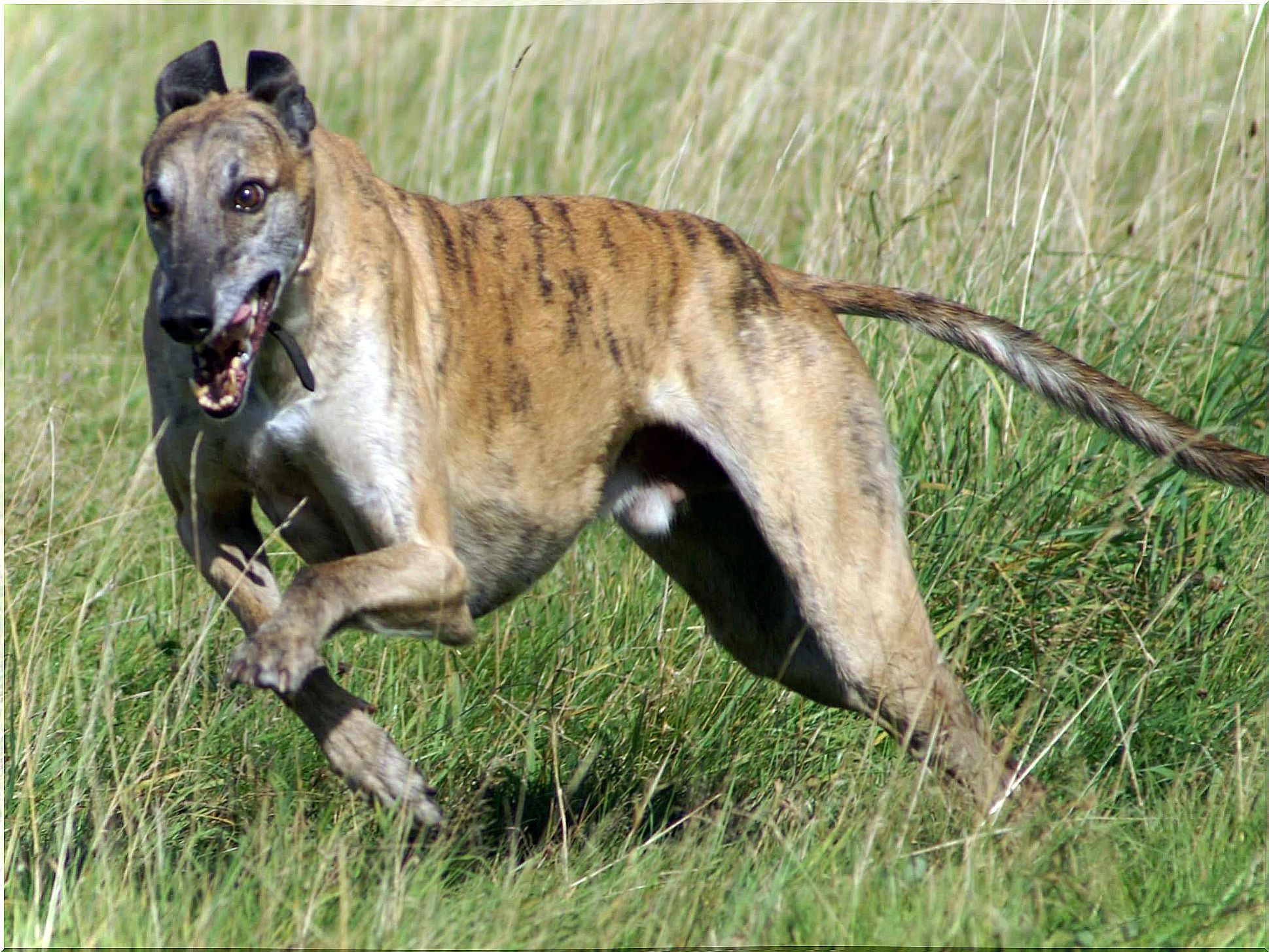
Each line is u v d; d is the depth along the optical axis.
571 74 14.48
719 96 13.23
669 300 7.88
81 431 11.66
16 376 11.82
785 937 5.85
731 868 6.73
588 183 12.45
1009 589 9.02
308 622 6.25
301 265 6.64
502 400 7.42
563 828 7.04
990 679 8.79
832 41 13.52
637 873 6.62
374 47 15.74
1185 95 12.23
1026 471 9.51
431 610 6.75
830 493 7.66
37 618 7.87
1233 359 9.98
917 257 11.09
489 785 7.95
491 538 7.60
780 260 12.49
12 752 7.38
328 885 6.23
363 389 6.78
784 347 7.77
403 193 7.39
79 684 7.62
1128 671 8.60
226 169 6.43
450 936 5.71
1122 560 9.15
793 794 7.78
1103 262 10.96
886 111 11.55
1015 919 5.80
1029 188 11.17
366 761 7.00
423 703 8.41
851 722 8.55
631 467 8.23
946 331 8.34
